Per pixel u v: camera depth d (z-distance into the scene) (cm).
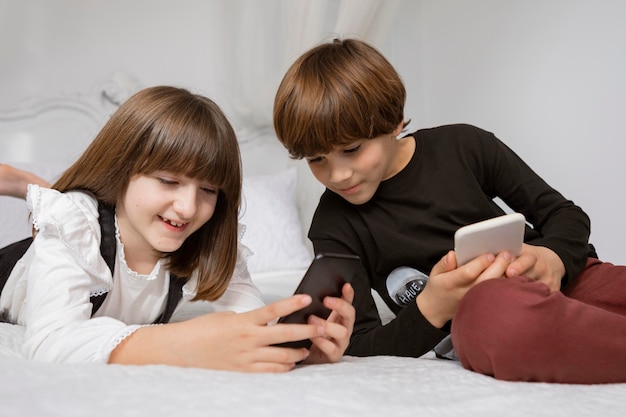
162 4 241
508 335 71
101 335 79
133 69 238
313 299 80
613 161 192
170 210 94
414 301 95
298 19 201
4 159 218
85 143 223
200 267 106
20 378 58
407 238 112
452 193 114
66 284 89
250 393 56
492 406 58
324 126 100
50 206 94
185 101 96
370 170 104
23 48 227
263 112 232
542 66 212
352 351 100
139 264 107
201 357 76
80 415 49
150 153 92
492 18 228
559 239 105
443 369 77
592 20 196
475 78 235
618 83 190
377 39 203
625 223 190
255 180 221
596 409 59
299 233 217
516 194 119
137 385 57
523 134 219
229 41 237
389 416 52
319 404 54
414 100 254
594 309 74
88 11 233
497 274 85
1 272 119
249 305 112
